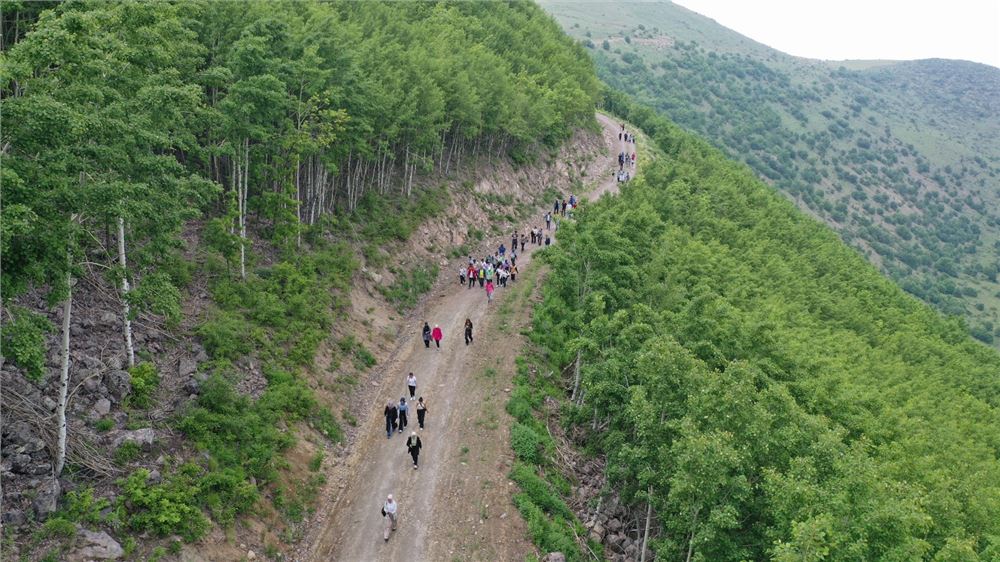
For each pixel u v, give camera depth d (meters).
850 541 18.17
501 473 27.05
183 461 21.66
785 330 46.41
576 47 111.81
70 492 18.12
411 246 46.91
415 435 27.16
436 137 50.72
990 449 41.97
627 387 25.92
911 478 28.97
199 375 25.19
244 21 38.31
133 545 18.00
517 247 55.62
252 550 21.22
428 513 25.05
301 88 38.16
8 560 16.00
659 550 21.48
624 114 128.50
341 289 37.50
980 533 24.77
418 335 39.03
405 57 50.22
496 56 75.50
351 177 49.09
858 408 34.53
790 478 19.41
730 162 121.06
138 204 20.36
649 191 65.31
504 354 36.81
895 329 71.94
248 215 39.50
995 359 82.62
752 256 64.19
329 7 58.84
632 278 36.59
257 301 31.62
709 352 28.56
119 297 24.70
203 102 35.94
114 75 22.23
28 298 23.36
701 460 19.30
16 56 16.81
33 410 19.53
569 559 23.64
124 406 21.98
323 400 30.14
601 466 31.17
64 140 17.94
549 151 77.94
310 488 25.31
